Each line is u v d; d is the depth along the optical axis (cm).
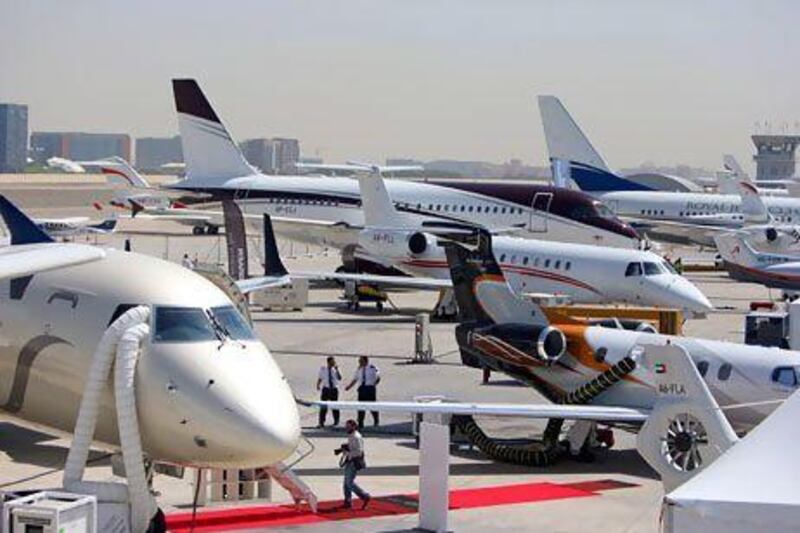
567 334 4812
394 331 8269
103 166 18050
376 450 4819
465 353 5234
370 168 10900
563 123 15562
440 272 8806
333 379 5119
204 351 3341
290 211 11088
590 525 3788
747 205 13312
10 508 3011
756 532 2252
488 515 3884
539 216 10338
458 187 10719
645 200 14162
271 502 3969
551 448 4581
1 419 3872
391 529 3681
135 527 3281
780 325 7012
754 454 2477
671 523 2308
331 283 11588
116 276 3538
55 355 3522
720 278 13212
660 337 4644
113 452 3694
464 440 4969
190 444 3284
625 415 4338
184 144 11844
